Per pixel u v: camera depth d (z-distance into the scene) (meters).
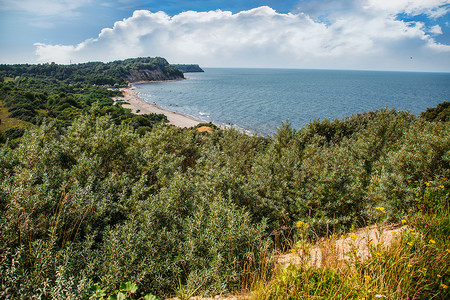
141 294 2.69
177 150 9.12
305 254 2.85
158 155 6.47
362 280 2.40
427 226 2.97
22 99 70.62
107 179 4.20
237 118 68.00
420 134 5.55
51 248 2.44
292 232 4.57
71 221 3.03
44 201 2.87
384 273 2.27
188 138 10.05
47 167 3.89
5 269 2.35
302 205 4.86
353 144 7.59
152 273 2.87
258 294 2.42
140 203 3.56
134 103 101.12
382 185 4.32
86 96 109.94
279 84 193.75
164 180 5.15
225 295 2.86
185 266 3.22
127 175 5.01
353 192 4.82
